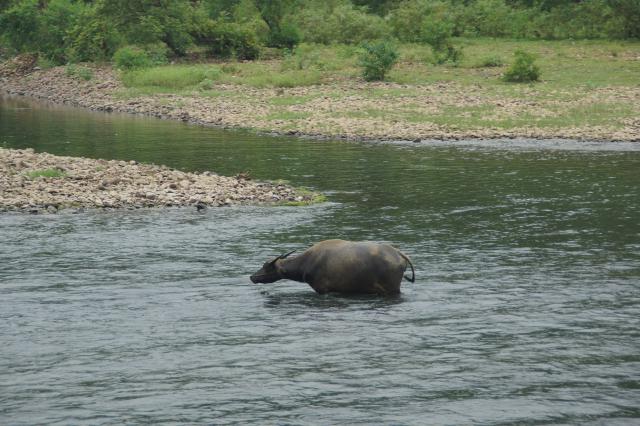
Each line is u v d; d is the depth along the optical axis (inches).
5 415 751.7
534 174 2042.3
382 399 784.9
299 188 1852.9
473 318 1017.5
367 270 1100.5
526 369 856.9
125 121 3221.0
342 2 6063.0
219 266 1258.6
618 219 1563.7
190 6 5251.0
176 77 4126.5
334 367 862.5
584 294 1113.4
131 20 4972.9
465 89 3627.0
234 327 990.4
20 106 3841.0
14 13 5447.8
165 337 956.6
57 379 833.5
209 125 3068.4
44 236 1435.8
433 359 883.4
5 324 999.0
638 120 2886.3
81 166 2064.5
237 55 5034.5
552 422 738.8
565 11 5369.1
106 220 1565.0
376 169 2123.5
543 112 3056.1
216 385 817.5
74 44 5157.5
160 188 1833.2
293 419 743.1
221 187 1851.6
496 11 5541.3
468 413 755.4
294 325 996.6
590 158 2287.2
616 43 4970.5
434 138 2662.4
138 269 1239.5
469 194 1806.1
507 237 1430.9
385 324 996.6
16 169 2004.2
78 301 1089.4
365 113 3122.5
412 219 1569.9
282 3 5315.0
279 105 3398.1
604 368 858.8
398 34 5324.8
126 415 752.3
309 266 1127.0
